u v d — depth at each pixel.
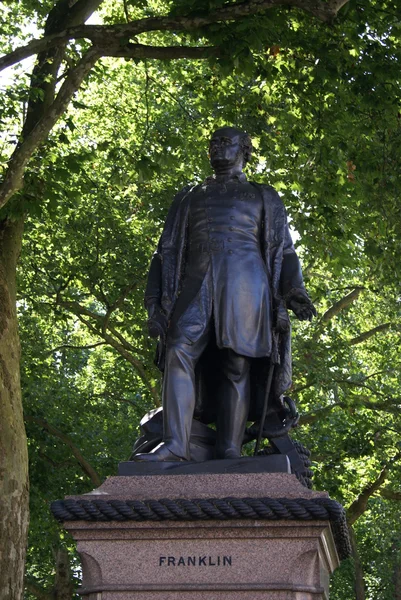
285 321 8.24
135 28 14.11
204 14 13.74
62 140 16.98
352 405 24.61
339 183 19.30
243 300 8.16
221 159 8.66
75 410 25.88
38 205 16.33
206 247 8.34
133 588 7.01
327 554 7.50
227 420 8.12
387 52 16.89
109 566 7.08
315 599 7.00
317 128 18.39
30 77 16.72
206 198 8.52
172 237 8.53
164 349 8.22
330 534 7.38
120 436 26.00
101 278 23.97
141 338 23.94
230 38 14.32
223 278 8.20
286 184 20.19
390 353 27.89
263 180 20.25
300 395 25.58
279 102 19.33
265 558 6.99
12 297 16.52
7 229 17.19
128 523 7.07
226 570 7.00
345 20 16.28
